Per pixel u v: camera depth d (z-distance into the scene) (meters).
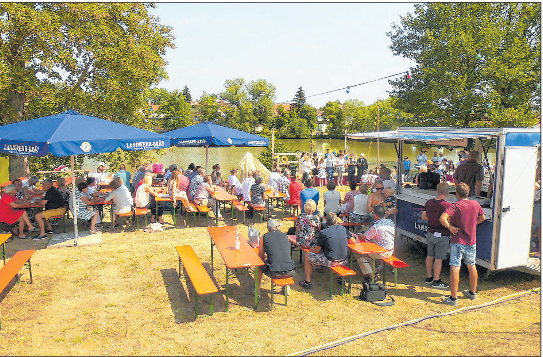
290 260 5.64
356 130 99.62
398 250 8.54
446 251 6.28
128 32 16.84
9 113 14.35
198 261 6.10
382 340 4.69
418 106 21.97
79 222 10.27
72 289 6.16
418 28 22.03
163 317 5.32
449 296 5.88
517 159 6.07
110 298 5.88
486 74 18.38
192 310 5.54
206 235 9.33
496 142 6.05
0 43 13.97
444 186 6.25
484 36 18.73
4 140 7.21
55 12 14.21
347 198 8.49
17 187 9.40
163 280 6.58
